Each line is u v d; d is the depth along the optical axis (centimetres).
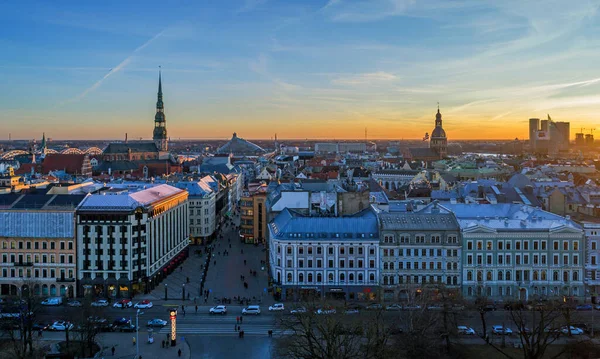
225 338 15000
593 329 14988
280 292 18125
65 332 14762
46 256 19125
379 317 14375
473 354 13450
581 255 17625
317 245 18025
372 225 18400
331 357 11712
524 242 17700
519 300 17062
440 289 15325
